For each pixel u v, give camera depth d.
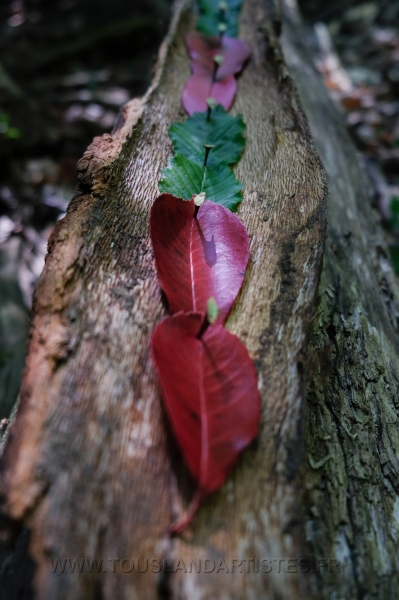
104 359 0.35
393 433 0.39
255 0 0.64
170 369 0.34
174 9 0.73
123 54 1.03
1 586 0.31
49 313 0.36
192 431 0.33
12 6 1.09
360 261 0.50
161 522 0.32
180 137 0.47
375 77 1.00
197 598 0.30
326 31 1.07
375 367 0.41
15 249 0.68
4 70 0.84
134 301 0.37
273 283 0.38
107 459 0.33
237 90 0.53
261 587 0.31
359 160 0.68
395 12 1.16
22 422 0.33
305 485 0.34
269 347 0.36
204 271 0.38
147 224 0.41
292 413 0.34
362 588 0.33
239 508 0.32
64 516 0.31
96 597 0.30
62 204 0.74
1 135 0.76
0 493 0.31
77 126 0.84
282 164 0.45
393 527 0.35
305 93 0.66
